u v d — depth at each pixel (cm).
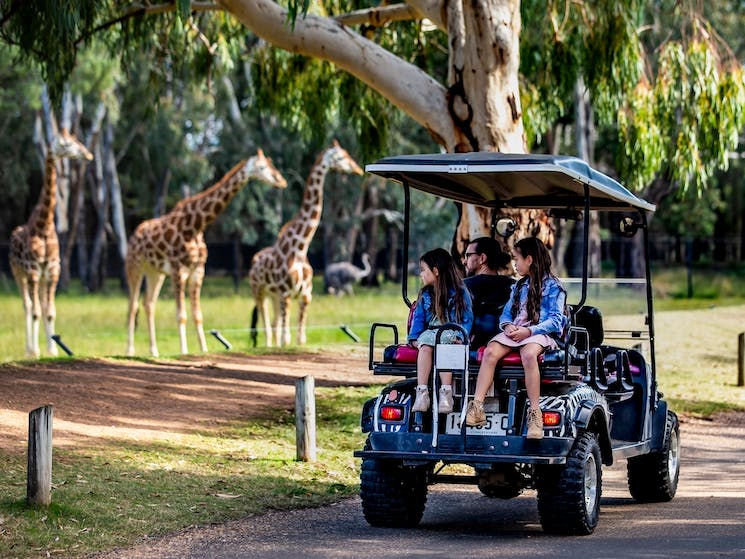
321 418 1545
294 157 5112
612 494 1144
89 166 5703
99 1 1766
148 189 6000
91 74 4169
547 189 1054
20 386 1540
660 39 3509
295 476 1164
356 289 5306
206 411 1511
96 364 1823
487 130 1583
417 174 973
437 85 1630
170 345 2631
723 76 2016
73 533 874
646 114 2062
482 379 865
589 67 2009
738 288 4828
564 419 862
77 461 1135
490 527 946
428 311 918
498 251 974
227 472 1155
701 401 1869
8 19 1761
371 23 1853
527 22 2081
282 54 2242
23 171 5434
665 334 2917
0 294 4638
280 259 2355
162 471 1130
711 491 1164
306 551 832
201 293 4541
